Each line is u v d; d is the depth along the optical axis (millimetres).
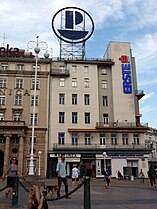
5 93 43000
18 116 42344
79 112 44719
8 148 38719
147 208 9172
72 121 44156
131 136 44312
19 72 44125
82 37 48625
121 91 46688
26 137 40969
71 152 41844
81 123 44188
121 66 48031
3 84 43500
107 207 9422
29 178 21922
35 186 6488
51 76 45750
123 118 45344
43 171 39938
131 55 49531
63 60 47500
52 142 42531
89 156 42250
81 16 49219
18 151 39406
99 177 41188
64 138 43031
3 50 46406
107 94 47094
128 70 47938
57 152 41312
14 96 43031
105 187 20922
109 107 46438
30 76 44344
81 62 47125
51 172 40969
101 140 43688
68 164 41594
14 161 11484
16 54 46094
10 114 42156
